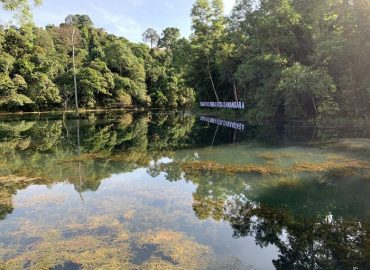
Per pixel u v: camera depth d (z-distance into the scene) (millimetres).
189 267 4129
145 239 4945
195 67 38906
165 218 5848
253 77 24188
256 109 26203
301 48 22531
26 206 6578
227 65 31516
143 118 32281
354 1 17547
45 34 50156
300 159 10727
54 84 41750
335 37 17812
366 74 17578
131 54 58562
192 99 56812
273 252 4578
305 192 7344
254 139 15875
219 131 20125
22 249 4664
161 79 58656
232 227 5449
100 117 33406
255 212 6148
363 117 18109
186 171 9680
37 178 8891
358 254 4504
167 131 20828
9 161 11180
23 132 19922
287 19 21578
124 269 4062
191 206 6531
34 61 42031
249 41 26750
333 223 5578
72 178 8891
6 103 36281
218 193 7418
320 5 19547
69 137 17719
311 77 18062
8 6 13039
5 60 36406
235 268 4129
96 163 10914
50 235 5133
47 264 4215
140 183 8367
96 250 4594
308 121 20672
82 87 45562
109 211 6234
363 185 7742
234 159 11203
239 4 30859
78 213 6137
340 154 11258
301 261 4324
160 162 11078
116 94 50969
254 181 8359
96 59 54000
